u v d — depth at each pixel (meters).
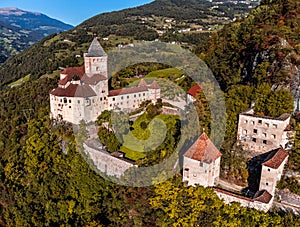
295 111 76.56
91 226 67.50
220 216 60.91
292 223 57.69
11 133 131.25
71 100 96.69
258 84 81.25
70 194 80.56
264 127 70.94
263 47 89.56
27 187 92.38
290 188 65.88
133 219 66.94
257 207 61.22
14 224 86.12
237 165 71.56
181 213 63.12
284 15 105.56
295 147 69.00
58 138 94.94
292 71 80.19
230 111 76.50
